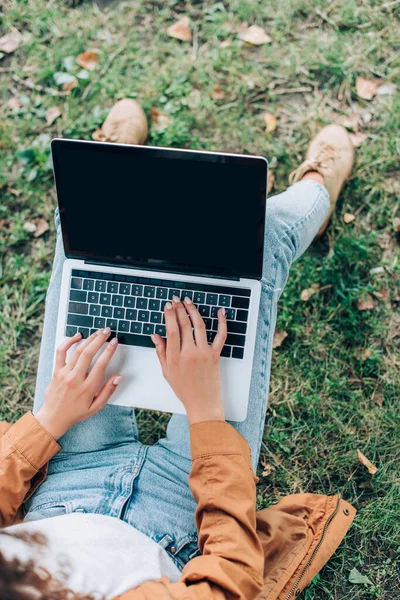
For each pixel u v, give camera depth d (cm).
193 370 116
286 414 178
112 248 127
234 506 104
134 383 128
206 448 110
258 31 196
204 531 104
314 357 180
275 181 192
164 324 128
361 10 193
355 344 179
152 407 128
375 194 187
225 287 126
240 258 124
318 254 185
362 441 174
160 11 201
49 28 203
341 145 181
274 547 128
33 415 119
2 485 112
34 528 99
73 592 89
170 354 119
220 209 119
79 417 120
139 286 128
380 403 176
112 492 124
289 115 194
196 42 199
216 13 198
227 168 114
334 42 194
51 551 95
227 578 94
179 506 124
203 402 115
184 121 196
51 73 201
